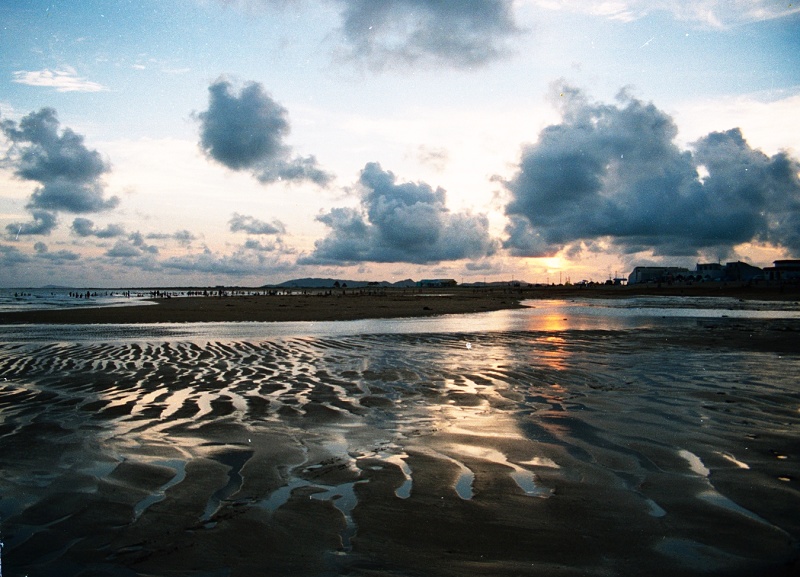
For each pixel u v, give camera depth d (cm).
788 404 801
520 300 6625
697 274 16688
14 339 1791
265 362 1260
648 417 727
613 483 477
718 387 939
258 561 339
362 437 634
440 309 4066
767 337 1817
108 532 382
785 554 345
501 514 409
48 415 747
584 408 783
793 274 13938
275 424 698
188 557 346
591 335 1934
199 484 477
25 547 361
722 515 407
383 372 1118
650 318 2984
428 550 352
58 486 473
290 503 433
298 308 3981
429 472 507
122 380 1024
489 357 1345
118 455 565
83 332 2067
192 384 985
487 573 323
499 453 568
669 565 332
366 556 345
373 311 3659
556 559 340
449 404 817
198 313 3281
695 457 552
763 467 520
